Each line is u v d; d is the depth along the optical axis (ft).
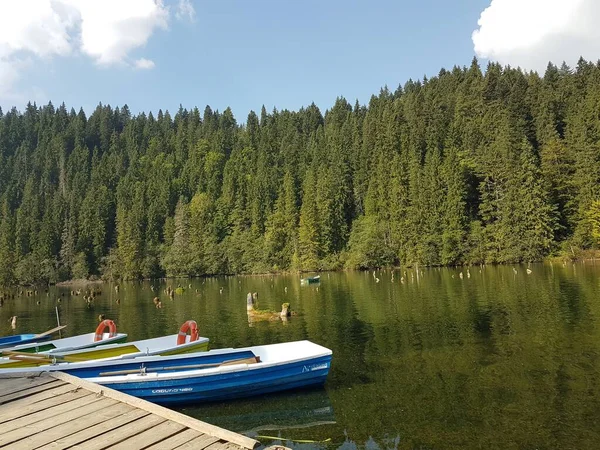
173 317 91.81
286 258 273.54
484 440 29.30
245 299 122.42
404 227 237.66
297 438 31.40
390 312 82.53
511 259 207.92
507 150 223.10
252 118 465.88
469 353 50.19
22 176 451.53
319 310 90.74
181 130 485.97
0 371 33.14
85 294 168.86
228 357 42.34
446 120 308.19
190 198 362.74
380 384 41.42
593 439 28.76
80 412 24.89
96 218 317.83
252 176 340.80
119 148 492.13
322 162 307.37
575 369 42.65
